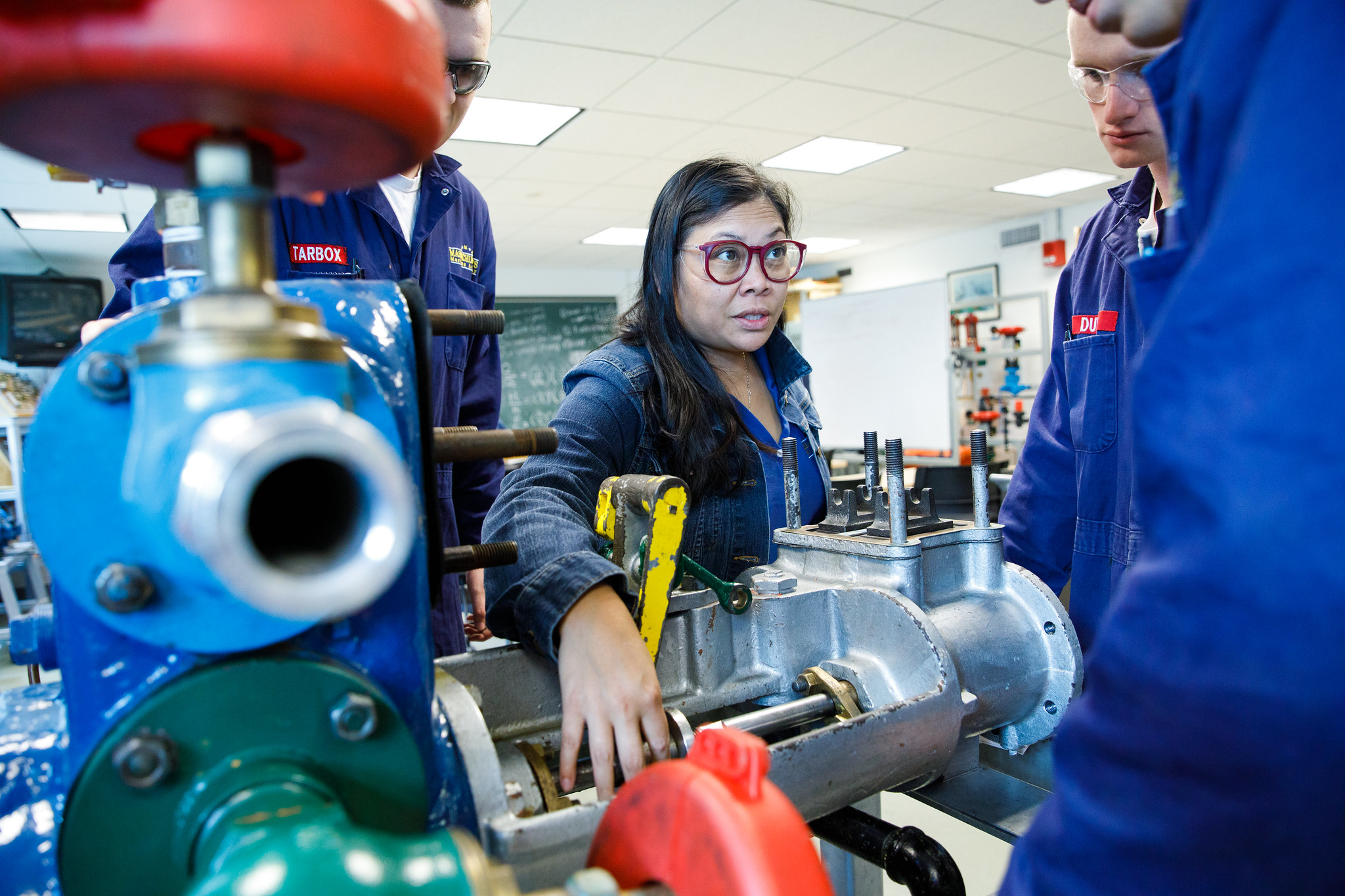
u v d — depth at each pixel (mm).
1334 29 299
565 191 5383
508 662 640
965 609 812
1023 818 722
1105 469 1253
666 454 1092
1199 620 303
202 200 311
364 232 1364
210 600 333
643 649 589
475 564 604
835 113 4160
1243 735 294
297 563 288
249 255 313
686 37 3248
